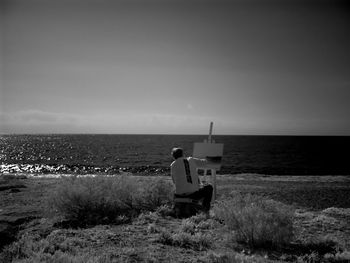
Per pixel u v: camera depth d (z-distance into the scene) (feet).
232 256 18.71
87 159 200.03
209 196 29.94
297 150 290.56
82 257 17.21
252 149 307.99
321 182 81.82
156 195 32.96
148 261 17.90
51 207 28.25
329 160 183.93
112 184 31.30
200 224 25.49
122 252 19.01
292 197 52.31
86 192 28.19
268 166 148.36
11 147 376.68
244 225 22.15
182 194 29.78
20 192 41.91
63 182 29.58
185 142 486.79
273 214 22.72
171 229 24.97
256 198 25.21
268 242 22.15
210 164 34.88
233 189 58.23
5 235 22.06
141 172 126.72
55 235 21.79
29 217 26.61
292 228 22.95
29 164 171.22
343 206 45.32
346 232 26.99
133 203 32.17
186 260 18.31
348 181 84.74
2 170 140.56
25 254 18.66
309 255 20.38
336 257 20.08
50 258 17.34
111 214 28.48
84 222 26.14
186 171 29.81
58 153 263.70
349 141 527.40
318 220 30.48
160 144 421.59
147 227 24.88
